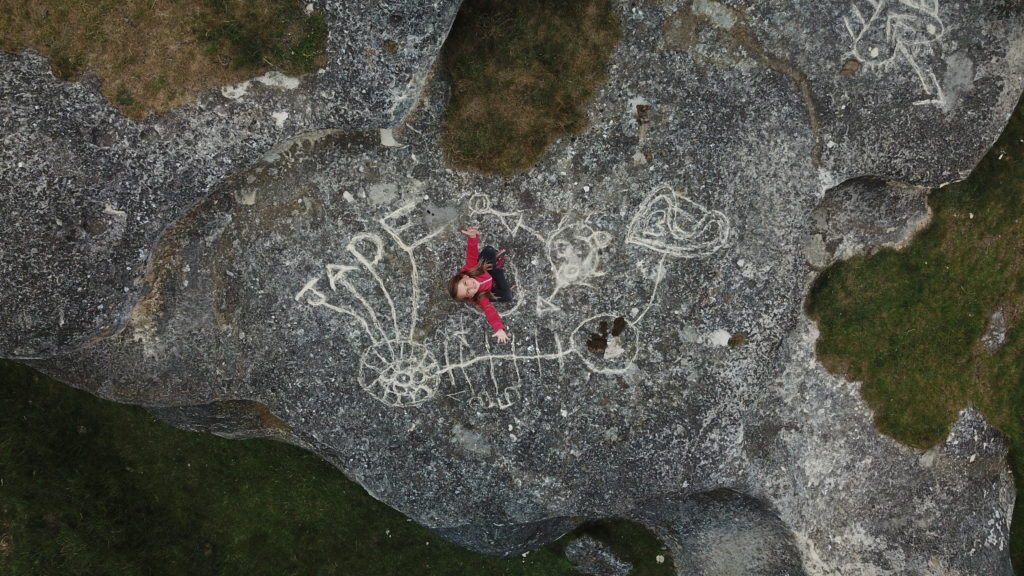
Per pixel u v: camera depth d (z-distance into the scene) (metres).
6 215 4.87
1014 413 6.74
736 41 5.63
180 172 5.15
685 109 5.67
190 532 7.27
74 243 5.00
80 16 5.00
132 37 5.04
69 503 7.03
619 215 5.72
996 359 6.70
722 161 5.67
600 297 5.76
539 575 7.35
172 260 5.52
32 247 4.93
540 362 5.78
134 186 5.08
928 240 6.62
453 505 5.88
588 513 5.87
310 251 5.65
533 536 6.43
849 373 6.54
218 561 7.27
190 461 7.26
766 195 5.71
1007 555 6.71
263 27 5.07
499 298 5.60
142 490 7.27
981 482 6.69
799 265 5.80
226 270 5.61
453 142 5.64
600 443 5.79
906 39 5.64
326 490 7.24
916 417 6.56
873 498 6.44
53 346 5.15
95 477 7.17
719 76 5.66
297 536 7.29
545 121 5.68
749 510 6.22
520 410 5.79
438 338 5.77
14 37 4.95
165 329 5.61
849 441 6.45
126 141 5.03
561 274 5.75
